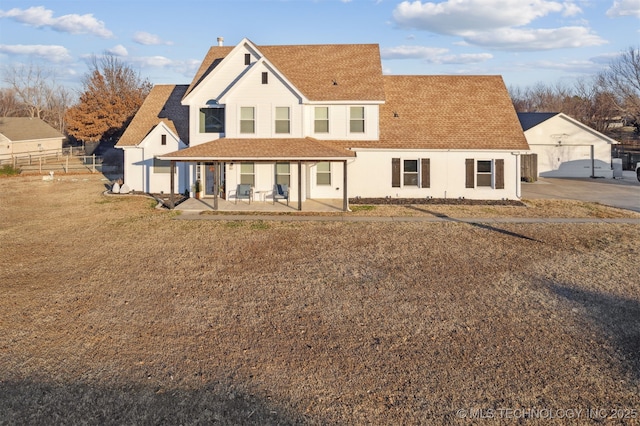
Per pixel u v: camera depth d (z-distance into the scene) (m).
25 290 10.95
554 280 11.69
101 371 7.19
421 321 9.18
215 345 8.13
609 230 17.58
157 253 14.43
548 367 7.34
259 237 16.58
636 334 8.49
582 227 18.20
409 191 25.30
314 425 5.92
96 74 57.72
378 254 14.28
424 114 27.00
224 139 24.20
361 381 6.95
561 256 13.99
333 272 12.46
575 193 28.08
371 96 24.97
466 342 8.23
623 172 41.84
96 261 13.52
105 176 38.41
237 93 24.33
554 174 37.38
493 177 24.97
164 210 22.02
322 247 15.16
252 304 10.12
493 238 16.38
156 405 6.30
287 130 24.36
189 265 13.15
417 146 24.97
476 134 25.56
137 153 28.08
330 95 25.06
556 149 37.34
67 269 12.71
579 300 10.27
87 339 8.32
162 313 9.58
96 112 55.97
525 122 40.12
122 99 58.25
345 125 25.42
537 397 6.52
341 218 20.12
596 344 8.11
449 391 6.68
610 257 13.80
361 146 25.00
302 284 11.47
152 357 7.67
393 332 8.67
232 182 24.78
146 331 8.69
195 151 22.31
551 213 21.30
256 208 22.39
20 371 7.17
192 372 7.19
